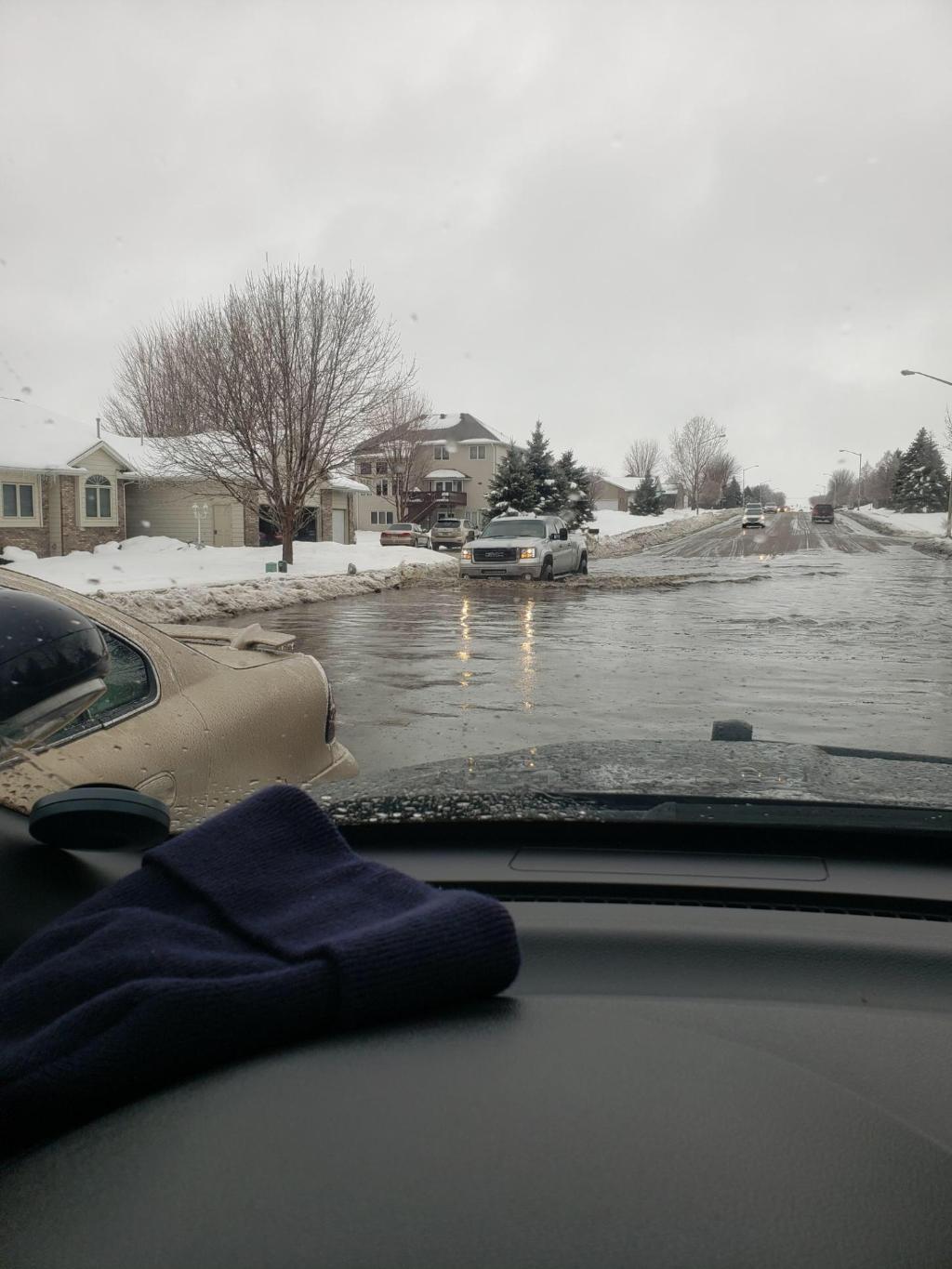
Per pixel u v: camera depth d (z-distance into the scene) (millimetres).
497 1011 874
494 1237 598
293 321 27406
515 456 54000
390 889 949
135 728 2549
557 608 16344
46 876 1238
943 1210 653
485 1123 700
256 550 30422
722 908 1348
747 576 24828
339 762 3652
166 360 41062
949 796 1730
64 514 32250
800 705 7543
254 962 822
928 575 25281
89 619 2723
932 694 8031
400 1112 712
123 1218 625
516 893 1396
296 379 27312
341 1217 614
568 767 2012
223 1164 663
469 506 82500
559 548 23938
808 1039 977
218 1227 610
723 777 1897
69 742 2295
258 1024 773
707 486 129625
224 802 2844
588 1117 711
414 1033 826
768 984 1120
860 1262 604
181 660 3006
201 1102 729
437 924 861
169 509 38156
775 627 13258
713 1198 637
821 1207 641
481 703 7652
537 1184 640
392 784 1888
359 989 803
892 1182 672
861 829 1493
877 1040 979
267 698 3213
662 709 7359
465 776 1929
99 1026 745
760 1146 691
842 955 1185
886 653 10555
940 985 1122
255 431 27641
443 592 20172
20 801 1853
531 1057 792
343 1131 691
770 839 1530
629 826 1544
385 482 65875
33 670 2262
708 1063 798
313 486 27984
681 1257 591
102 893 945
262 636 3920
